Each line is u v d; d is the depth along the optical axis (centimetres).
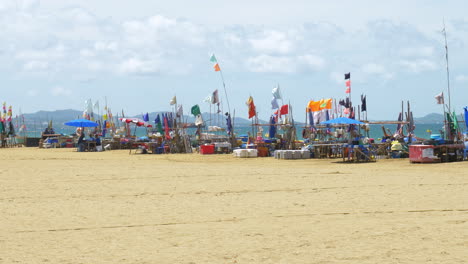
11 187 1744
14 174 2158
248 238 938
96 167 2492
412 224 1025
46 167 2497
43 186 1767
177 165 2634
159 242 924
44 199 1474
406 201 1345
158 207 1321
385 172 2128
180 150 3919
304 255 808
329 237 927
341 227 1016
